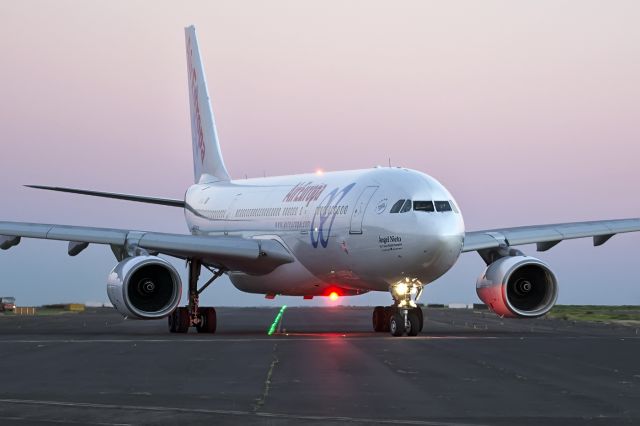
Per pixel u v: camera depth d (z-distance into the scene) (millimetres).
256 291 75875
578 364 40312
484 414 27312
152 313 63125
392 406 28688
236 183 88188
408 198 60625
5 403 29281
